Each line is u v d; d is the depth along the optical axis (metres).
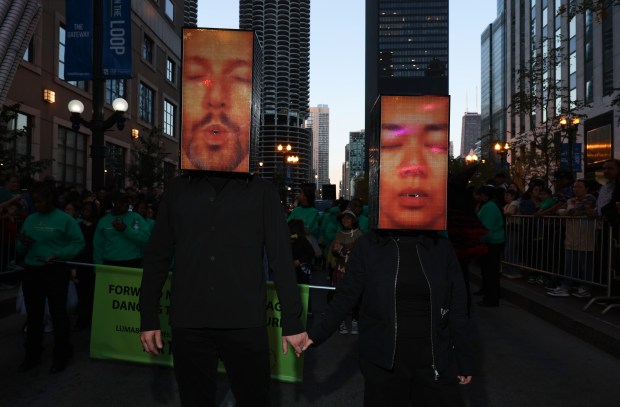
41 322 5.37
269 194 2.65
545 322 7.66
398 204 2.74
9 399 4.46
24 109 18.39
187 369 2.54
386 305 2.62
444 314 2.64
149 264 2.62
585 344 6.36
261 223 2.61
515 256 11.30
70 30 13.19
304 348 2.67
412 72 193.38
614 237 7.46
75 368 5.34
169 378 5.02
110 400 4.43
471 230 5.57
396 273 2.64
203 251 2.52
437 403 2.61
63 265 5.34
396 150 2.76
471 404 4.40
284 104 172.12
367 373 2.67
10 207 9.20
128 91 28.41
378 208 2.75
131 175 23.22
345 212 7.16
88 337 6.70
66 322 5.30
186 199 2.58
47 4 19.84
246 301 2.51
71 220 5.33
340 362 5.66
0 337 6.60
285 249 2.63
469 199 5.65
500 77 115.88
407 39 194.25
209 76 2.65
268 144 139.38
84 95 22.72
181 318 2.50
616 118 35.78
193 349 2.53
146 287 2.61
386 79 193.88
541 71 26.75
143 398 4.48
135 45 29.31
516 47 63.56
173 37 36.91
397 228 2.74
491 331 7.08
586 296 8.49
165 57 35.16
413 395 2.73
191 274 2.51
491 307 8.88
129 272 4.73
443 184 2.75
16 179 10.01
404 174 2.75
